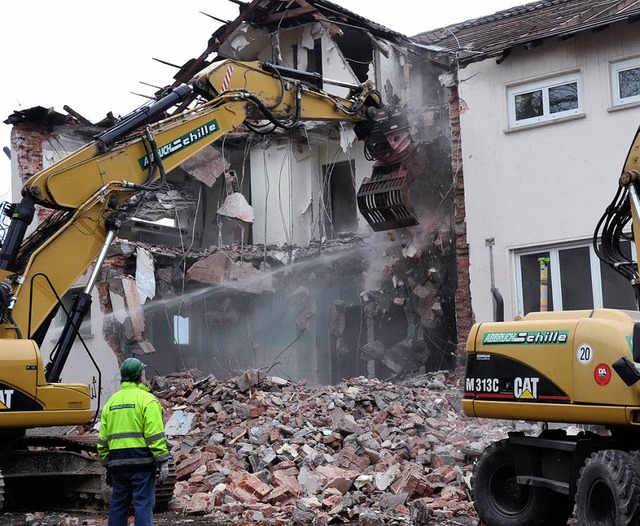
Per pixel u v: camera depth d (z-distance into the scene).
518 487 9.12
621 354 7.70
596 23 16.58
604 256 9.14
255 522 9.70
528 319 9.10
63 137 21.77
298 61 22.34
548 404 8.34
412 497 10.24
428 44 21.72
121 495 7.66
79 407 10.09
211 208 23.56
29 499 11.69
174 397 16.03
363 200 18.33
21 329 10.12
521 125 17.88
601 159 16.88
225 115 12.65
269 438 12.93
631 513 7.24
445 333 19.27
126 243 19.59
